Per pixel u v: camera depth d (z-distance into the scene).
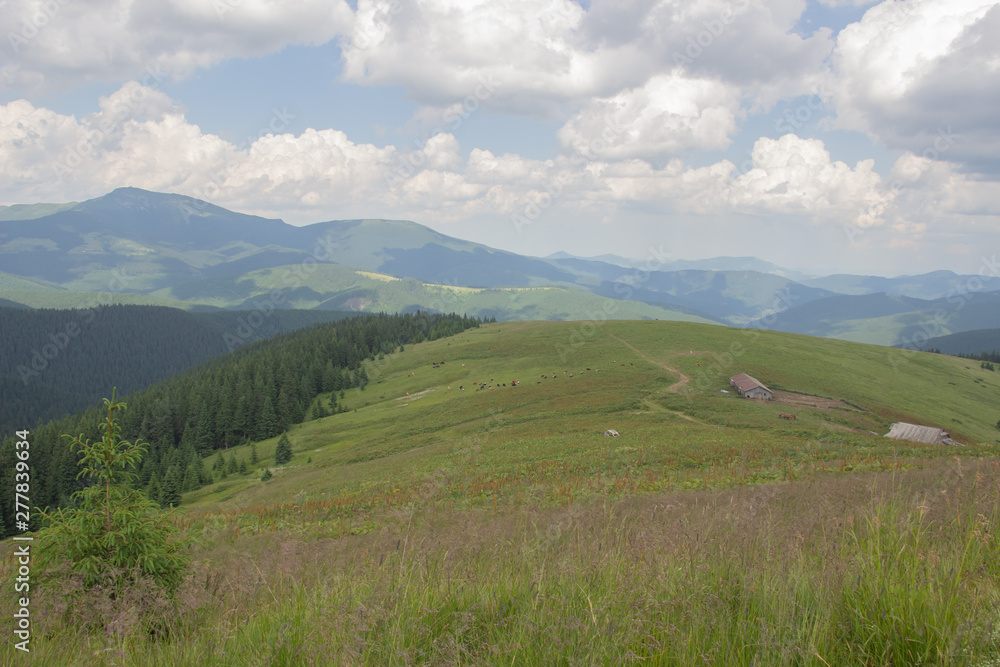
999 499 6.39
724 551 5.54
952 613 3.91
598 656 3.70
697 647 3.84
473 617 4.24
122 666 4.96
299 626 4.68
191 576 7.66
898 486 8.38
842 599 4.30
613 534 6.98
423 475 46.66
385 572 5.93
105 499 8.09
